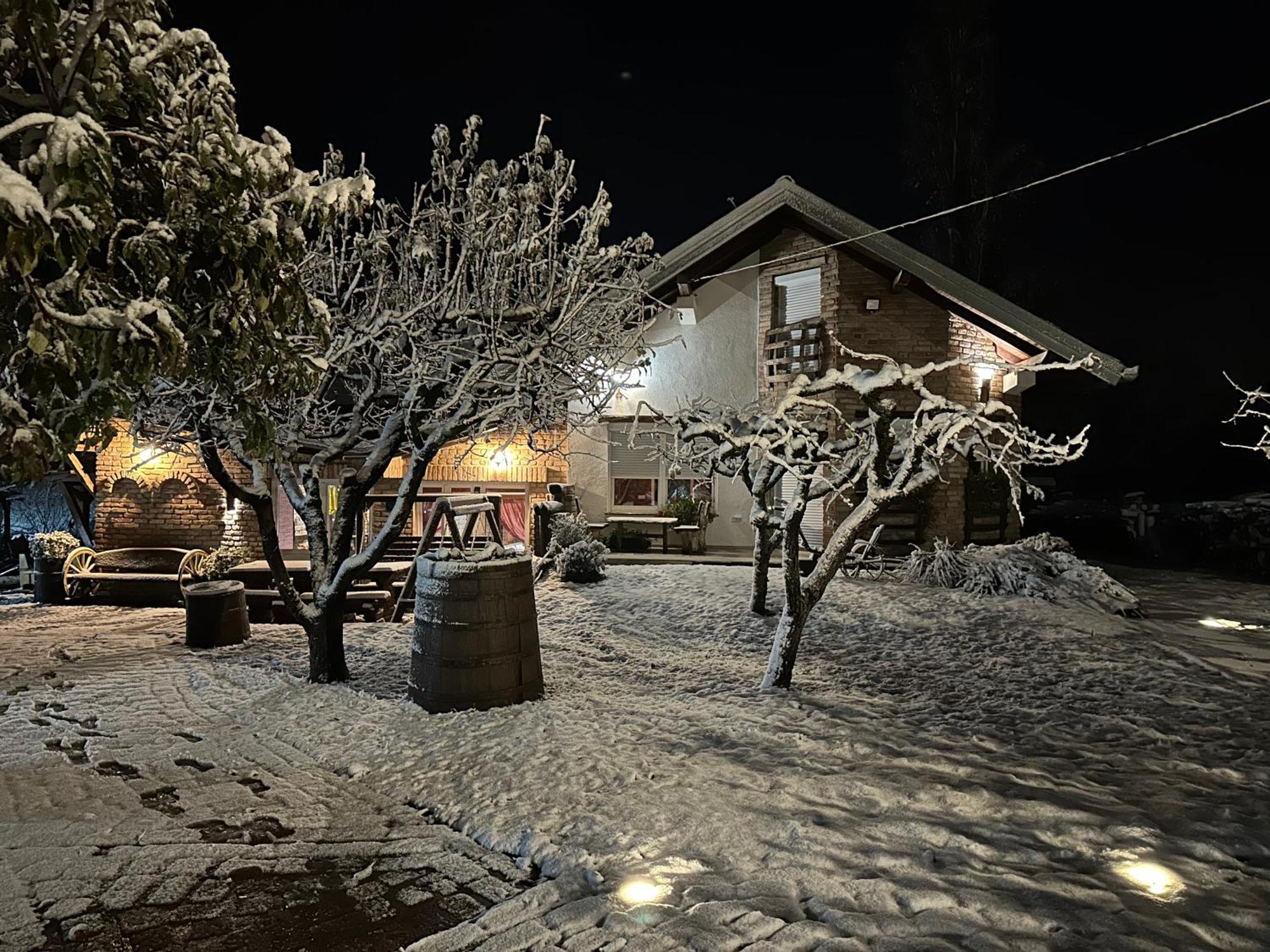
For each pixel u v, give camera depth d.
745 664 8.95
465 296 7.91
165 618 12.03
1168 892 3.74
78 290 3.38
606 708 7.03
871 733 6.39
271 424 4.62
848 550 7.66
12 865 4.26
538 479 15.81
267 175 4.05
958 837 4.36
